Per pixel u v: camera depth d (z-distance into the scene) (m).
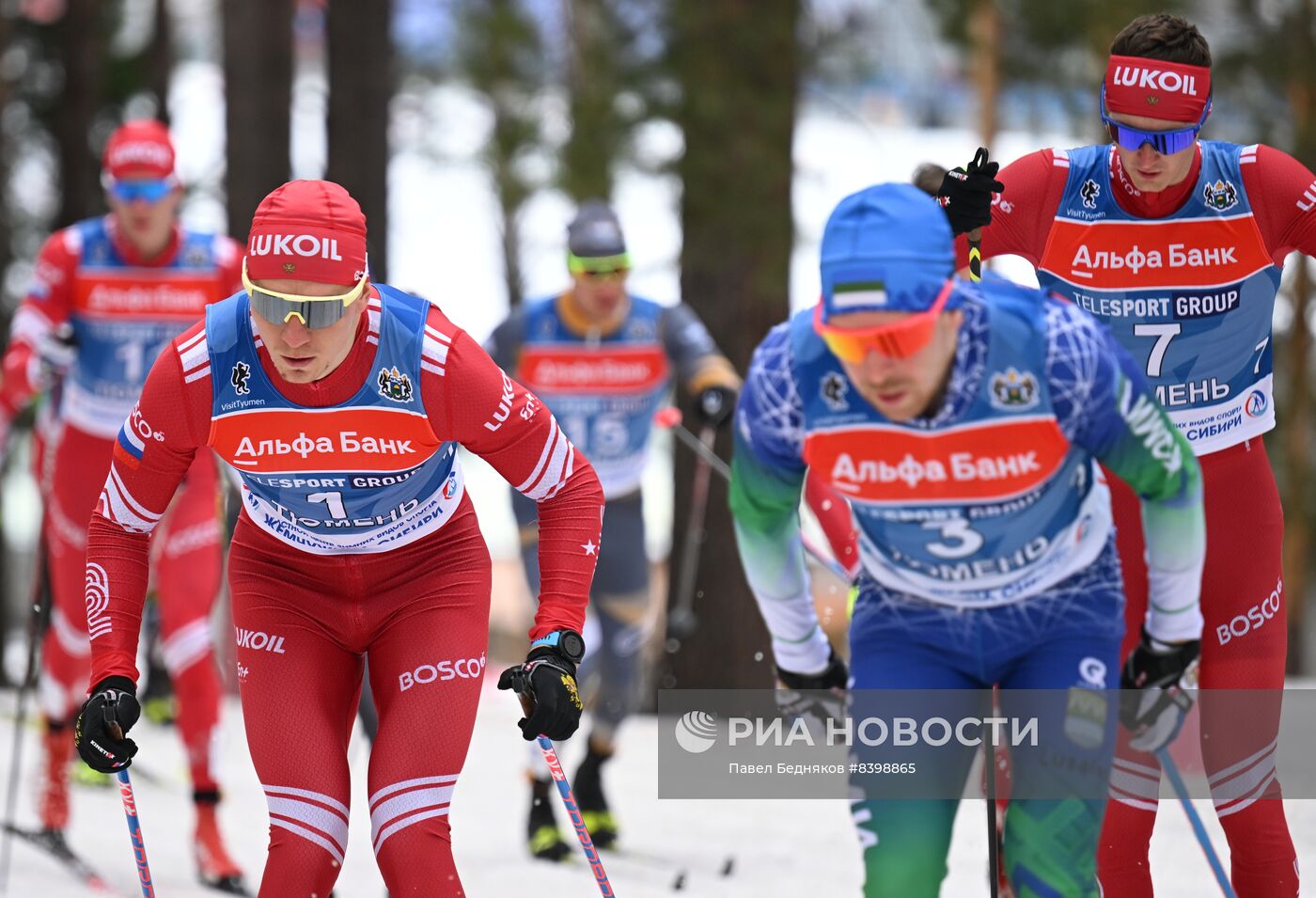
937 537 8.23
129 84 49.38
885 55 44.38
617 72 31.64
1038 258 10.72
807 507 14.35
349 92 33.56
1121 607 8.54
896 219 7.54
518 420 8.88
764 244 28.25
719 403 16.89
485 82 47.94
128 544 9.20
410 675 9.05
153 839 16.38
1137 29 9.87
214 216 43.44
